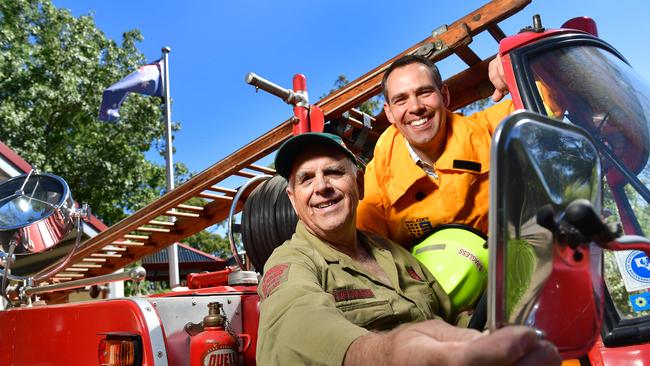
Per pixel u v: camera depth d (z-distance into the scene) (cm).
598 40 200
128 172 2173
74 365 258
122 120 2184
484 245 234
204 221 542
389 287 215
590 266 89
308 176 224
